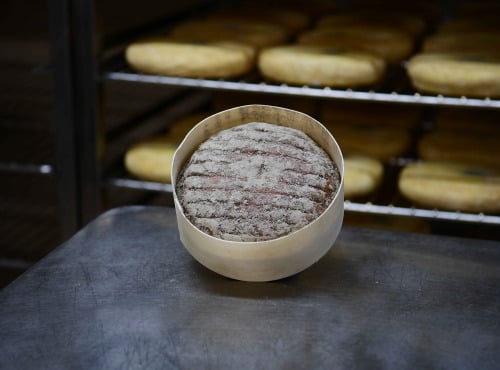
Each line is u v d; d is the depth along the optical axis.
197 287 0.89
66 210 1.74
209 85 1.64
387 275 0.93
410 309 0.86
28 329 0.81
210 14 2.14
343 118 1.93
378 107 1.95
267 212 0.85
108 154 2.21
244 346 0.78
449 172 1.62
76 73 1.62
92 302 0.86
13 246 2.01
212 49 1.64
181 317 0.83
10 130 2.25
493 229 1.76
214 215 0.85
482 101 1.52
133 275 0.92
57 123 1.67
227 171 0.88
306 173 0.88
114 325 0.81
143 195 2.15
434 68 1.55
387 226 1.75
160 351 0.77
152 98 2.41
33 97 2.36
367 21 1.99
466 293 0.90
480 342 0.80
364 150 1.77
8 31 2.33
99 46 1.61
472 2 2.23
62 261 0.96
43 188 2.34
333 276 0.92
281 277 0.87
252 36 1.85
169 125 2.05
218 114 0.95
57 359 0.76
